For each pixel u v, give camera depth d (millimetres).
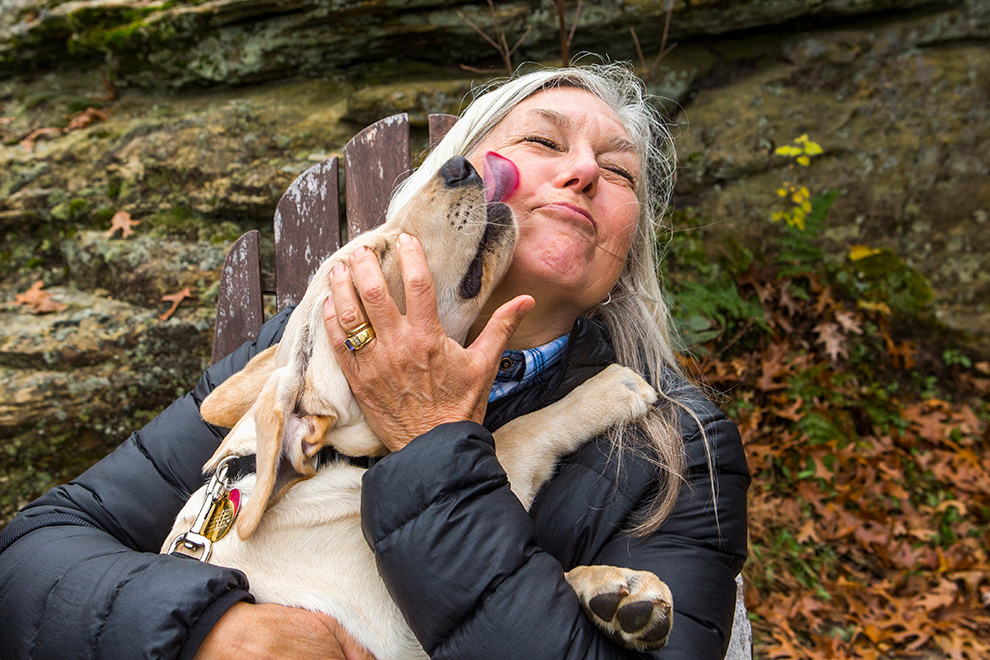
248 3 4012
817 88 4383
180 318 3635
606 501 1506
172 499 1740
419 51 4234
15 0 4539
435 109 3947
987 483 3836
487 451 1353
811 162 4352
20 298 3770
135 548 1712
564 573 1362
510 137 1645
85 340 3594
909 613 3246
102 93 4461
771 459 3793
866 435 4102
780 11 4242
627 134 1694
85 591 1394
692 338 3828
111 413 3551
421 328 1384
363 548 1536
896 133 4359
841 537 3592
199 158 3961
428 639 1273
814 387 3992
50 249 3971
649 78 4297
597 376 1722
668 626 1257
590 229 1543
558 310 1643
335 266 1466
